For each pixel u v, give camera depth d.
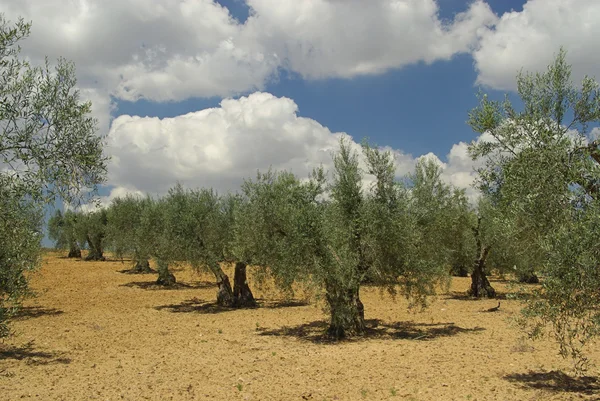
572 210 7.28
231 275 36.53
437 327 17.00
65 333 16.62
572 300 6.87
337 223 14.71
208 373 10.91
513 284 7.88
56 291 28.47
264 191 19.08
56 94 10.52
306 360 12.14
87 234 51.31
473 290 26.11
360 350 13.22
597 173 6.98
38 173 9.80
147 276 37.69
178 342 15.04
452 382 9.66
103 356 12.98
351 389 9.38
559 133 8.16
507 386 9.25
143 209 36.22
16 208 9.60
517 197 8.02
